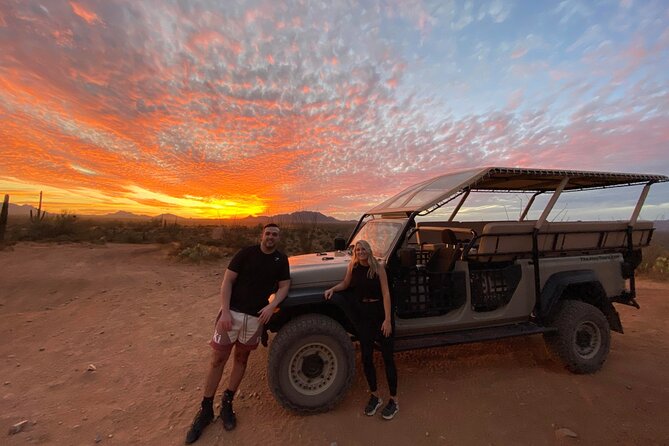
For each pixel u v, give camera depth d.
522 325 4.30
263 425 3.21
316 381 3.44
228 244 18.78
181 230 31.28
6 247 15.97
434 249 4.73
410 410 3.40
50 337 5.57
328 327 3.42
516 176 4.38
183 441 3.00
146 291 8.89
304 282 3.66
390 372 3.31
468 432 3.05
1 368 4.43
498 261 4.28
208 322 6.37
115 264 12.91
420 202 4.09
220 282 10.15
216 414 3.40
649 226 5.05
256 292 3.27
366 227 5.02
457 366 4.38
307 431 3.11
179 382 4.09
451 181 4.27
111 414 3.40
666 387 3.77
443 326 3.96
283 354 3.30
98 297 8.27
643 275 10.44
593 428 3.07
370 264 3.33
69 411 3.44
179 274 11.38
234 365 3.28
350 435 3.05
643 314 6.59
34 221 23.25
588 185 5.53
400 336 3.89
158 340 5.45
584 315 4.15
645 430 3.03
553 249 4.39
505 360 4.55
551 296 4.20
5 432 3.06
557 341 4.12
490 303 4.21
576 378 4.03
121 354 4.89
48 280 9.55
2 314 6.94
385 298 3.32
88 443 2.96
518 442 2.91
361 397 3.70
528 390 3.74
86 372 4.29
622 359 4.56
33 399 3.66
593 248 4.68
